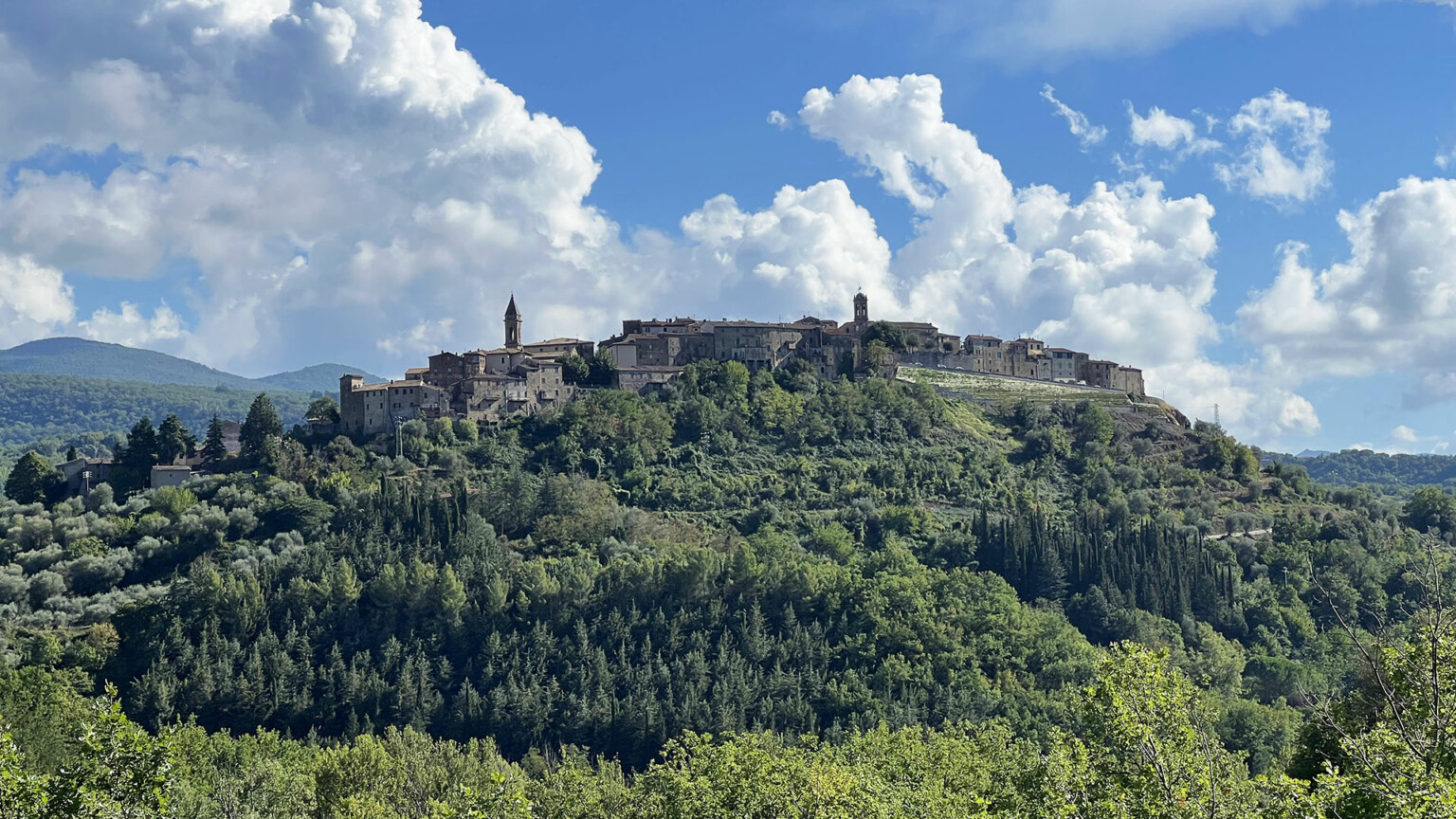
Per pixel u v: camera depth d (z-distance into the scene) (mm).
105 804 64812
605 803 131750
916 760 130750
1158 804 67000
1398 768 60875
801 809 103938
